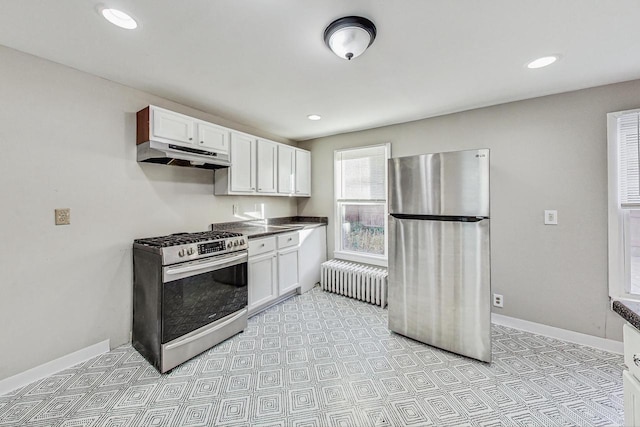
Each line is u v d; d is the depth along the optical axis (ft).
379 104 8.66
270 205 12.50
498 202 8.57
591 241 7.32
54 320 6.20
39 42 5.34
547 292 7.91
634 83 6.82
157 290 6.35
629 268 6.99
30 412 5.07
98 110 6.82
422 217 7.43
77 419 4.92
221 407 5.25
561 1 4.19
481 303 6.62
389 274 8.14
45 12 4.44
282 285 10.44
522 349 7.25
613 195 7.01
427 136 10.02
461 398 5.48
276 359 6.87
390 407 5.25
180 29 4.91
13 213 5.64
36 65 5.86
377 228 11.71
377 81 7.07
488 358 6.56
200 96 8.04
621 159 6.97
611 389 5.70
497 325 8.63
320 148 13.15
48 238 6.09
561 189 7.68
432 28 4.89
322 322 8.96
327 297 11.25
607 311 7.16
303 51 5.66
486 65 6.24
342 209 12.78
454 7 4.33
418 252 7.53
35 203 5.90
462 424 4.85
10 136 5.58
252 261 9.07
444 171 6.99
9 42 5.34
